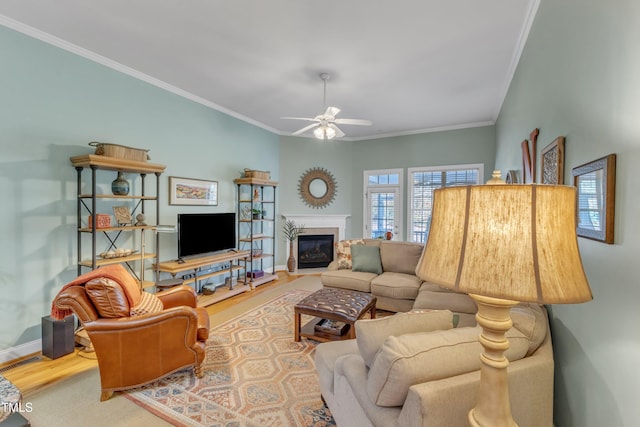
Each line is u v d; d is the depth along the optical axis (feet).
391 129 20.18
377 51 10.24
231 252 15.69
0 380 4.97
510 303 3.00
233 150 17.02
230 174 16.85
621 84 3.73
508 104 12.70
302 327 10.56
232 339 10.08
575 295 2.58
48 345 8.78
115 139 11.33
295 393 7.25
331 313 9.11
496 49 10.06
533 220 2.69
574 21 5.24
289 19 8.54
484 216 2.83
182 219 13.19
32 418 6.34
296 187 21.39
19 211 8.89
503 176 14.55
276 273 20.04
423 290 10.98
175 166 13.74
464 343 4.19
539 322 5.14
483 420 3.13
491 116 17.35
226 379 7.80
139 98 12.16
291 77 12.32
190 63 11.21
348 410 4.97
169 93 13.39
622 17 3.69
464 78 12.29
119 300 7.13
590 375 4.51
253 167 18.56
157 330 7.26
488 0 7.66
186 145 14.24
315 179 21.74
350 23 8.70
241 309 13.03
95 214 9.69
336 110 10.91
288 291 15.81
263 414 6.53
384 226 21.71
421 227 20.43
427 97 14.40
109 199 11.16
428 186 20.20
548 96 6.76
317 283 17.47
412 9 8.05
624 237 3.65
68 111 9.97
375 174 21.71
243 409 6.68
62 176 9.82
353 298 10.05
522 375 4.18
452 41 9.61
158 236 11.91
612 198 3.88
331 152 22.06
